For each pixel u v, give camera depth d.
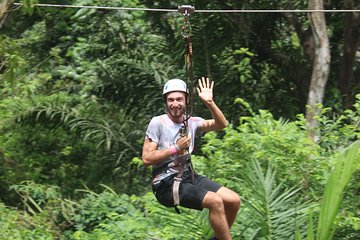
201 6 35.59
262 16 37.84
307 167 24.30
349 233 23.86
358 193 24.44
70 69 38.28
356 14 36.47
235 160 24.70
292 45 39.88
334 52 39.50
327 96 36.97
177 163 18.12
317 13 32.34
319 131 26.34
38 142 38.31
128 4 35.66
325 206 19.16
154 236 23.47
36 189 32.78
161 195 18.27
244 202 22.34
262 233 21.84
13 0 21.73
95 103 37.03
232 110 36.94
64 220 31.25
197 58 35.81
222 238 17.89
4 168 36.66
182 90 18.20
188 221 22.38
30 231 28.39
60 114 36.28
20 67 27.48
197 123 18.78
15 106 36.88
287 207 22.11
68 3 38.25
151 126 18.34
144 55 37.25
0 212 29.70
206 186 18.30
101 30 37.25
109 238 24.23
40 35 42.38
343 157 20.31
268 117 25.86
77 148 38.34
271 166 24.12
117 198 30.83
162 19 37.12
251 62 38.62
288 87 39.41
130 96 37.28
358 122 26.56
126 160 36.59
